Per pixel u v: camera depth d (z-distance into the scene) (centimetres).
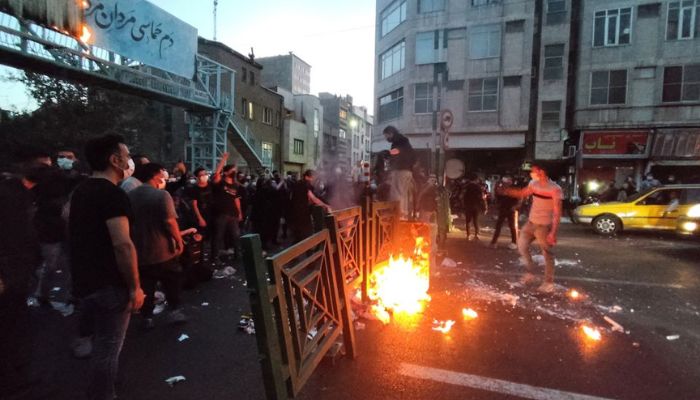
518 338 400
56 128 1669
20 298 279
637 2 2078
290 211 817
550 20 2280
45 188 457
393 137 700
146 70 1409
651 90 2075
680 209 1030
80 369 335
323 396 296
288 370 248
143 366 343
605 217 1113
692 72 2012
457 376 325
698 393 302
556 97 2277
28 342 289
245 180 1120
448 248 897
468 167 2583
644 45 2080
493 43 2372
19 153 449
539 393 301
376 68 3055
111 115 1880
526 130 2323
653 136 2042
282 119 3606
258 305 227
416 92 2555
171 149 2469
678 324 439
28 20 888
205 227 655
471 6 2408
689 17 2014
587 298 530
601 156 2136
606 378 323
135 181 462
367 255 470
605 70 2150
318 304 305
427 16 2502
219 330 421
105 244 243
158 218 401
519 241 600
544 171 555
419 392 301
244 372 336
